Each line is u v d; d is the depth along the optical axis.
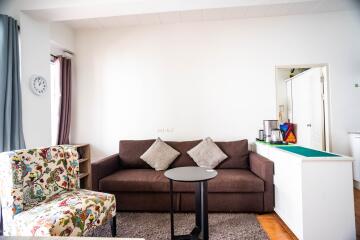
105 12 2.50
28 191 1.70
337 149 3.10
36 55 2.59
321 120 3.29
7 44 2.19
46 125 2.70
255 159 2.56
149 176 2.52
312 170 1.69
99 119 3.42
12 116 2.23
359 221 2.08
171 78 3.32
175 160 2.94
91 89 3.44
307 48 3.15
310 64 3.15
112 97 3.40
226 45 3.25
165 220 2.22
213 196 2.36
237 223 2.11
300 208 1.72
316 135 3.46
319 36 3.14
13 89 2.24
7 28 2.20
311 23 3.14
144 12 2.53
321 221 1.68
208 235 1.83
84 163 3.38
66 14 2.52
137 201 2.43
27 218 1.50
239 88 3.23
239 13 3.06
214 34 3.26
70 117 3.41
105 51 3.42
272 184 2.29
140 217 2.30
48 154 1.92
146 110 3.35
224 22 3.25
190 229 2.03
